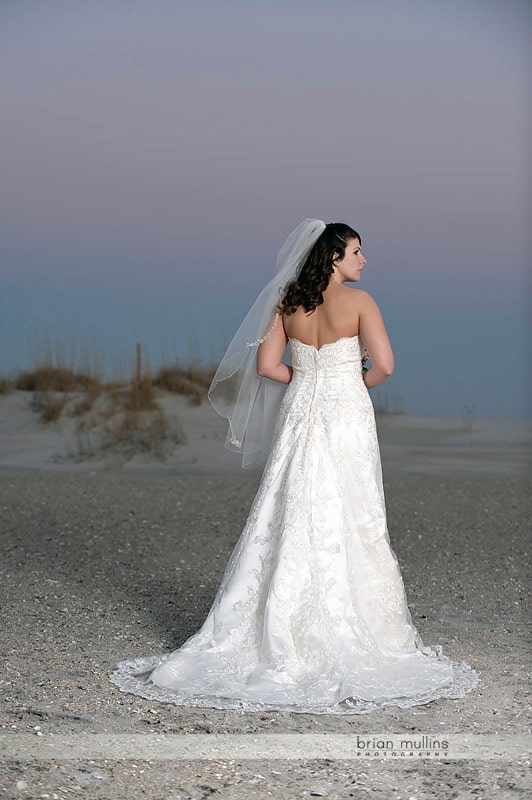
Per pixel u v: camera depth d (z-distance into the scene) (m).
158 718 4.65
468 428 17.80
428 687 5.00
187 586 7.33
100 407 17.83
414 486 12.14
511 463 14.35
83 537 9.07
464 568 7.98
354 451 5.36
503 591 7.26
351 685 4.87
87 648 5.78
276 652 5.07
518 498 11.34
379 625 5.35
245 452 5.89
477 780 3.98
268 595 5.16
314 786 3.94
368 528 5.35
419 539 9.11
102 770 4.08
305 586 5.16
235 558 5.36
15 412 17.73
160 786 3.93
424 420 18.56
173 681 5.04
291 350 5.54
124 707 4.79
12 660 5.54
